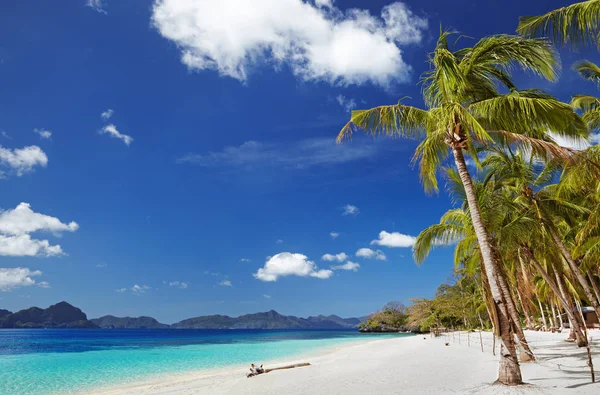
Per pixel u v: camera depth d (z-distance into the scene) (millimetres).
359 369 17797
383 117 10977
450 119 9875
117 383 18906
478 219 9867
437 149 10812
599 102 13641
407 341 46062
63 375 22078
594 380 8977
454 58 10500
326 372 17625
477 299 49375
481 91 11281
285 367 21297
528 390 8133
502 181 17859
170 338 92812
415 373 14562
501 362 9125
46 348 49719
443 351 25594
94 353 39719
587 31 8141
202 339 85562
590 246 17188
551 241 18109
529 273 25359
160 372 23234
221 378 19125
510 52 10117
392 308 122688
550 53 9469
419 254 17188
